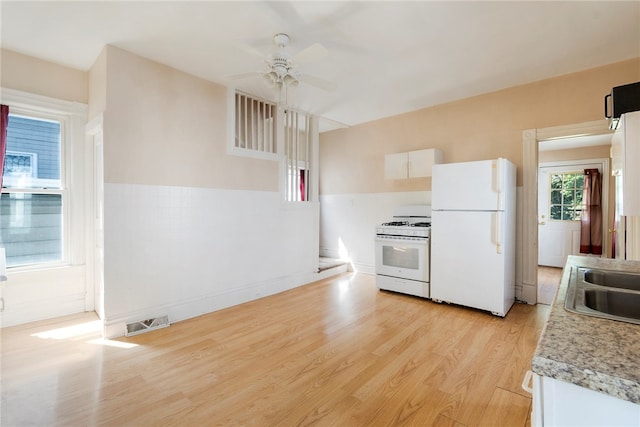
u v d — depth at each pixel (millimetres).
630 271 1474
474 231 3225
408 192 4613
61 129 3111
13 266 2893
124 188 2705
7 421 1602
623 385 578
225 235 3461
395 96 3893
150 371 2104
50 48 2703
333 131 5512
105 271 2609
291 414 1684
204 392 1875
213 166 3354
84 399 1793
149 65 2865
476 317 3113
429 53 2801
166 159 2977
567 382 647
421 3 2096
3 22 2309
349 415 1677
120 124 2680
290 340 2588
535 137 3441
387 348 2438
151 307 2871
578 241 5594
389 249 3975
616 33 2469
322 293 3998
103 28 2391
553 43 2629
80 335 2654
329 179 5594
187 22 2314
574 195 5664
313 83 2518
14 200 2896
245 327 2875
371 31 2445
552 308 974
